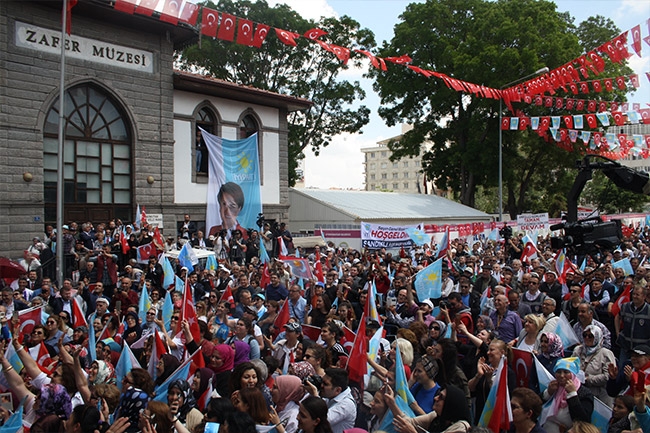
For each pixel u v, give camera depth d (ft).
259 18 121.49
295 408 19.83
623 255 51.93
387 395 17.70
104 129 67.77
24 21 60.44
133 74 69.31
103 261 51.39
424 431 17.15
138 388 20.56
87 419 17.10
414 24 134.41
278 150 87.76
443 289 42.19
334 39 129.08
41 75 61.67
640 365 21.42
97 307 34.47
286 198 88.69
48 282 41.06
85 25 65.05
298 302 36.19
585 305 27.07
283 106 87.92
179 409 19.22
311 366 21.57
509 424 18.40
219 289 46.47
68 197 64.59
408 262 48.67
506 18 123.95
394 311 34.99
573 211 30.76
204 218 77.30
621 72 123.95
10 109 59.41
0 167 58.65
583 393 20.25
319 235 82.02
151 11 39.06
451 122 144.15
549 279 35.76
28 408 20.70
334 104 133.39
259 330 29.04
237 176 79.97
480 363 21.65
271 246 69.26
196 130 78.54
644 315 28.19
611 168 29.45
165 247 59.26
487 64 121.08
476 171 134.41
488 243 79.46
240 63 125.18
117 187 68.85
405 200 125.29
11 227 59.41
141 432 17.83
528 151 149.59
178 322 30.58
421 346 26.53
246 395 17.80
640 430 17.66
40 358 27.20
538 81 64.39
